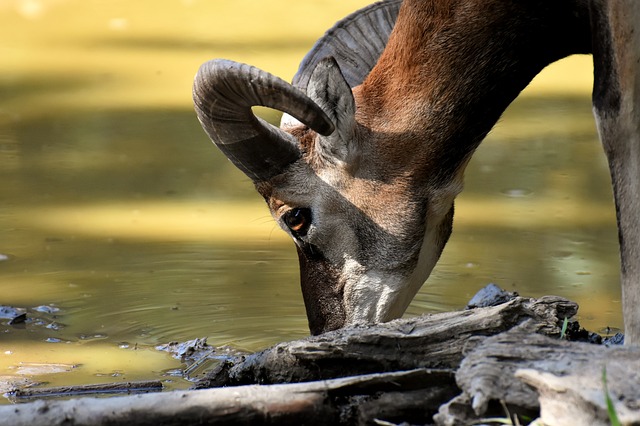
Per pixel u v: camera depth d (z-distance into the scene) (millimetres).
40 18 32312
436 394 7887
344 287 10375
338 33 11398
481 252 14242
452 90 10164
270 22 31594
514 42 10047
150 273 13477
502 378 7426
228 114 9820
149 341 11367
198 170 18203
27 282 13211
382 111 10336
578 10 9648
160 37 29562
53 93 23594
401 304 10438
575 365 7418
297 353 8492
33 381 10312
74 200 16641
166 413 7672
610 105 8805
